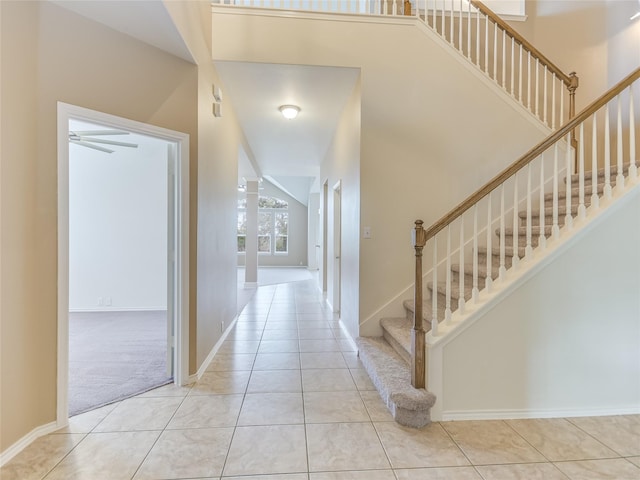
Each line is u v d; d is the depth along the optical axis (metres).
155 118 2.33
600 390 2.17
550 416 2.14
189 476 1.58
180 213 2.51
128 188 4.87
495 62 3.32
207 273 2.89
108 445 1.80
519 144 3.28
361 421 2.05
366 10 3.64
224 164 3.55
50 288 1.90
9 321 1.71
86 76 2.01
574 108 3.43
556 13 3.87
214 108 3.04
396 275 3.20
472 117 3.25
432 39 3.22
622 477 1.58
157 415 2.10
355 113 3.37
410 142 3.20
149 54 2.29
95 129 3.83
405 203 3.20
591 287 2.14
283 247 13.05
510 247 2.77
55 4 1.90
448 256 2.17
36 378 1.85
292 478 1.57
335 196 4.84
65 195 1.95
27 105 1.78
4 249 1.69
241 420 2.05
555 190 2.19
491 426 2.02
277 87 3.47
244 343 3.51
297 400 2.30
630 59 3.37
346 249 3.83
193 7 2.45
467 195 3.24
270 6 3.17
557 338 2.14
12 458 1.70
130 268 4.88
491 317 2.11
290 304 5.55
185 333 2.53
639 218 2.15
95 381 2.58
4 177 1.68
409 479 1.57
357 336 3.22
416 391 2.06
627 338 2.17
